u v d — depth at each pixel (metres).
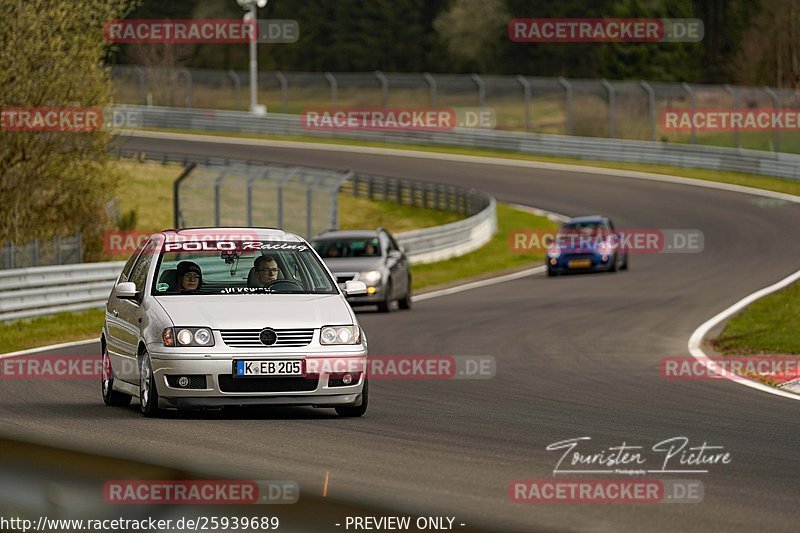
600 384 50.78
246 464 30.77
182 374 37.66
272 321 38.38
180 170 197.00
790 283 104.19
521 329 74.44
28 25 95.06
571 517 25.36
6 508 23.50
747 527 24.61
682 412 42.22
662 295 96.94
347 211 179.88
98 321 79.12
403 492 27.56
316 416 40.25
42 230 102.56
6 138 97.62
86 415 39.84
